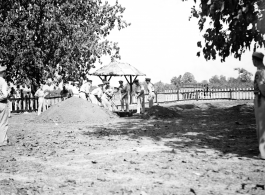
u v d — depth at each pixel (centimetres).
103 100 2309
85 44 2686
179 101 3625
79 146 951
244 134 1123
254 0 861
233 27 952
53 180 574
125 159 730
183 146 911
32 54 2545
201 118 1778
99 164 699
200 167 646
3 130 991
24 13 2567
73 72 2736
